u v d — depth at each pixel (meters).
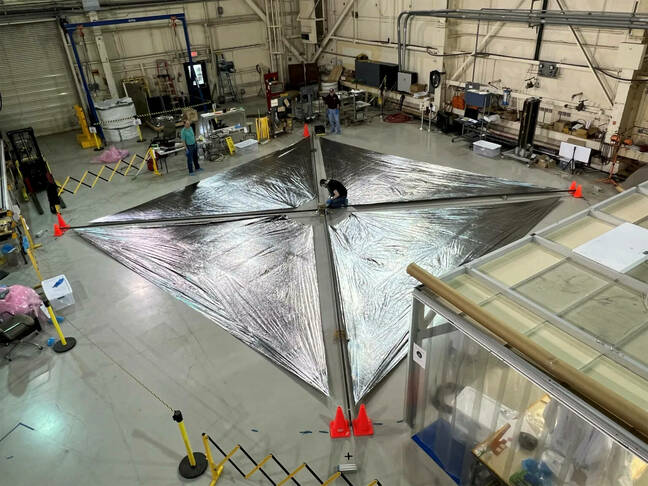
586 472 3.34
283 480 4.25
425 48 13.76
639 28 8.48
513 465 3.88
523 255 4.65
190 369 5.75
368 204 9.23
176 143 11.92
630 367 3.22
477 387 3.90
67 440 4.93
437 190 9.72
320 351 5.89
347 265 7.41
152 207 9.76
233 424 5.02
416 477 4.43
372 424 4.94
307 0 17.09
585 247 4.55
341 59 17.50
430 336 4.15
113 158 12.62
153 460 4.69
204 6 16.34
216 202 9.80
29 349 6.18
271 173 11.09
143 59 15.91
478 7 12.02
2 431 5.07
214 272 7.48
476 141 12.05
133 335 6.33
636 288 4.02
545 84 11.10
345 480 4.38
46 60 14.45
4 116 14.40
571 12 9.99
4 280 7.58
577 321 3.68
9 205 8.62
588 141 10.13
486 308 3.89
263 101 17.89
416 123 14.39
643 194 5.74
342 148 12.48
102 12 14.70
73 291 7.26
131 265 7.83
